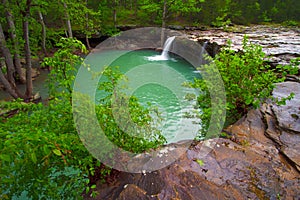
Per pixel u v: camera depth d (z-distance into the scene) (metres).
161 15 13.74
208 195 1.80
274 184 1.97
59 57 1.93
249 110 3.29
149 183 1.86
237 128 2.91
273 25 15.41
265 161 2.28
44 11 5.62
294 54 5.92
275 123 2.93
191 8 12.73
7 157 1.11
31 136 1.25
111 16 14.76
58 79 1.96
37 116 1.83
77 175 1.75
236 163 2.22
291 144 2.51
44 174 1.52
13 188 1.47
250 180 2.01
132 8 15.74
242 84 3.25
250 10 16.47
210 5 15.08
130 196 1.75
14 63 7.11
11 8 5.37
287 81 4.25
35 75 7.90
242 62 3.14
